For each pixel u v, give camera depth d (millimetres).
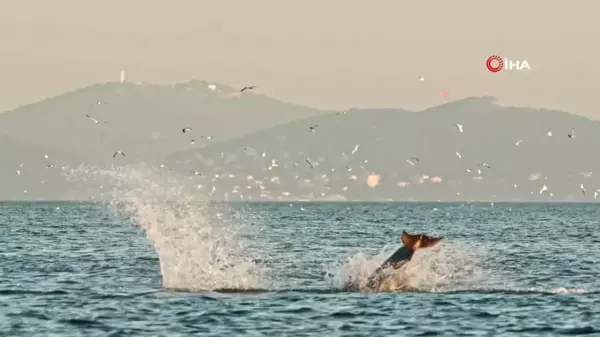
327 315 114125
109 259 186375
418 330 106438
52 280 147375
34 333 103875
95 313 114938
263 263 181125
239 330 105625
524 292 134125
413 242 136500
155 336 102625
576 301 125688
